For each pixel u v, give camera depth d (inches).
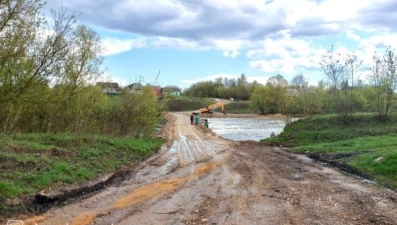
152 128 1421.0
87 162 687.7
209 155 973.2
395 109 1451.8
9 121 754.2
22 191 459.2
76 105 948.6
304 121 1486.2
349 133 1221.1
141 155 939.3
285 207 458.6
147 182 609.3
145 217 411.5
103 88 1096.8
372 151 843.4
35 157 601.6
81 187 529.7
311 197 512.7
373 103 1482.5
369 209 454.0
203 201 485.4
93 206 453.1
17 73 579.8
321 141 1209.4
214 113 4170.8
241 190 553.0
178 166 786.2
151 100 1325.0
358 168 718.5
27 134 796.0
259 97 4074.8
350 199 503.2
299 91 1989.4
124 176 658.2
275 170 735.7
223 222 395.5
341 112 1374.3
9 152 605.0
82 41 942.4
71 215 413.1
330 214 430.9
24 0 504.7
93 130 1063.6
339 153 896.9
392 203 482.9
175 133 1758.1
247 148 1156.5
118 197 501.7
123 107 1243.2
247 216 418.9
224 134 2028.8
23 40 535.2
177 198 500.1
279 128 2476.6
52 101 764.0
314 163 830.5
